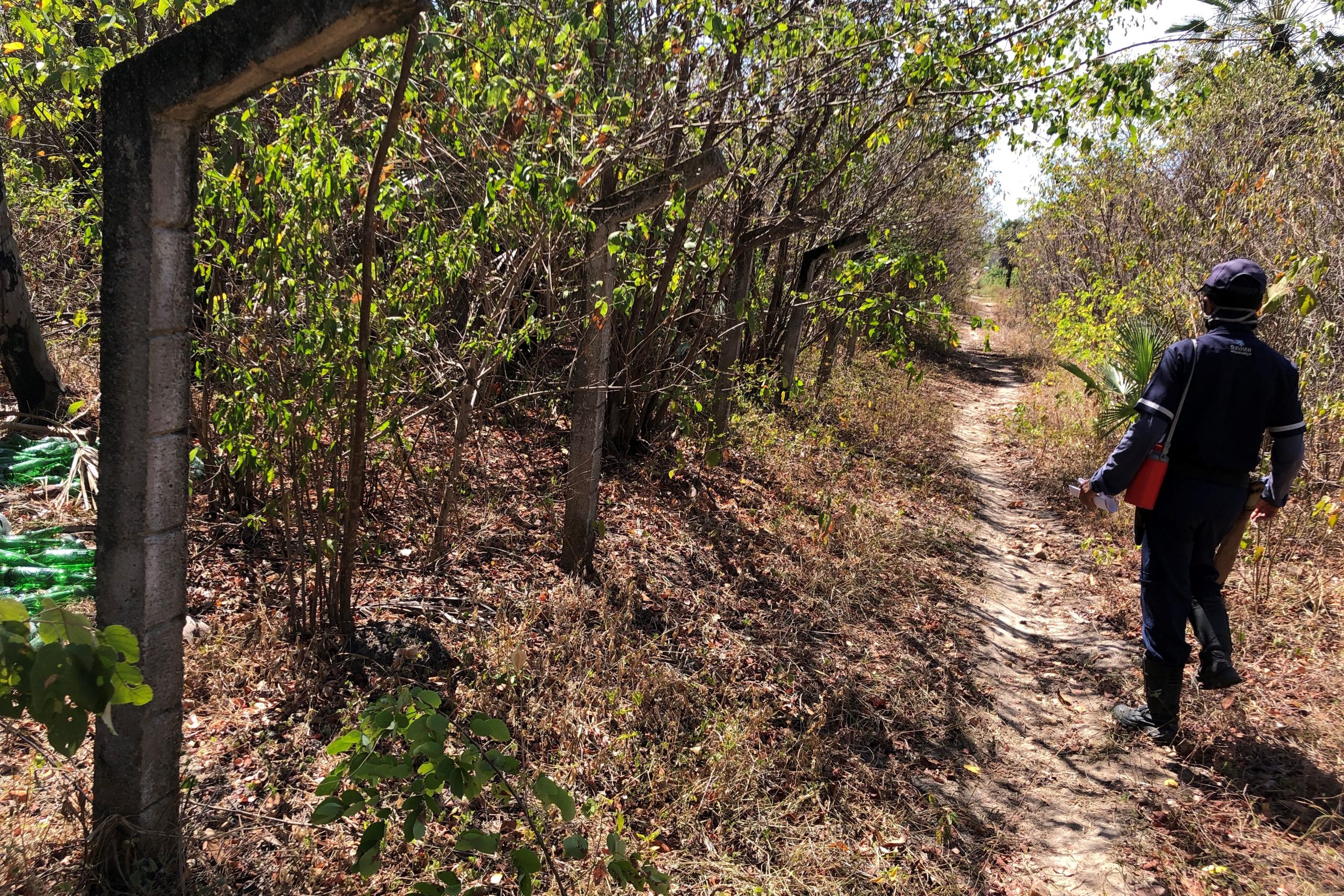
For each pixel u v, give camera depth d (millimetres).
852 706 3957
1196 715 3725
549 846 2678
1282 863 2850
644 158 4660
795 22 5027
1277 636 4422
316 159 3211
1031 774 3547
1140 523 3539
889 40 4926
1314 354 6543
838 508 6684
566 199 3506
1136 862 2938
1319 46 8773
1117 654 4547
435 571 4430
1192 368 3268
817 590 5168
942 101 5770
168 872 2283
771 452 7895
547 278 4664
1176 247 8500
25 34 3477
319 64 1861
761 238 6371
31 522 4012
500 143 3365
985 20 5273
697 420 7316
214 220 3717
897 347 6680
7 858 2203
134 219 1881
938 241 14109
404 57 2717
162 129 1866
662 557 5242
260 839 2555
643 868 2021
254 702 3203
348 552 3562
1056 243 16109
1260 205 7324
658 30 4816
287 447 3512
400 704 1985
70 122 5062
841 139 6820
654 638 4184
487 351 4285
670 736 3393
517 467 6066
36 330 5152
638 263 5594
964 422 12188
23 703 1512
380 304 3566
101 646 1564
